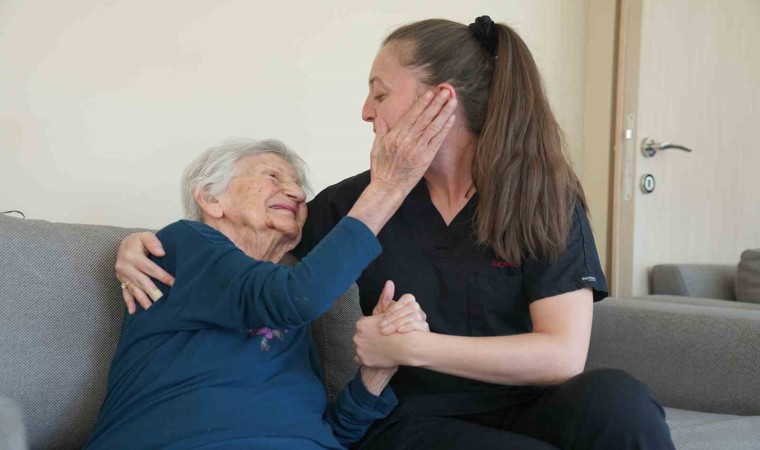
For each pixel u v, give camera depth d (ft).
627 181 8.64
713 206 9.63
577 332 3.46
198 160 3.83
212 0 5.79
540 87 3.82
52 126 5.01
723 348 4.83
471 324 3.75
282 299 2.93
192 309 3.15
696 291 8.30
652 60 8.67
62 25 5.03
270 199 3.65
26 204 4.92
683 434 3.95
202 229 3.45
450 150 3.81
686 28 9.13
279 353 3.42
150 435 2.92
